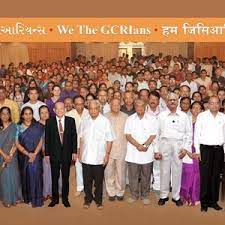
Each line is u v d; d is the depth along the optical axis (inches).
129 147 229.5
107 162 225.1
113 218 216.2
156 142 226.5
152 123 224.8
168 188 232.2
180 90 279.6
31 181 229.5
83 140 223.6
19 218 216.8
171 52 796.0
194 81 412.5
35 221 213.2
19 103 350.6
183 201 235.6
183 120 224.2
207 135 216.5
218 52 770.8
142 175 230.4
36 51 767.7
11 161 229.9
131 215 219.8
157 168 246.5
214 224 207.5
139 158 227.0
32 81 336.8
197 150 219.1
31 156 228.2
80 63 610.9
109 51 816.9
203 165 219.1
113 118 232.7
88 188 227.5
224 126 216.4
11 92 385.4
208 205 226.8
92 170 224.7
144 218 215.9
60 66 579.2
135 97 271.7
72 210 227.0
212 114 216.2
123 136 232.2
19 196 235.6
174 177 229.5
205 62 544.4
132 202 236.4
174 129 224.4
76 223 210.4
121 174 235.3
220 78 426.6
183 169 231.1
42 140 231.3
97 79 446.6
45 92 385.7
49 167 237.0
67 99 267.0
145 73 387.5
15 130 229.8
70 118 227.3
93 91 319.9
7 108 230.4
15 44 730.2
